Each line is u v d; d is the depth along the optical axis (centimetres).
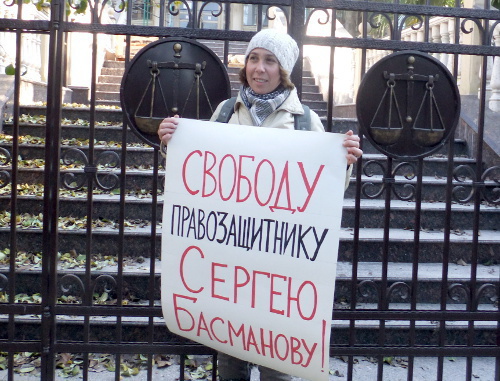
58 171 300
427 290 421
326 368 244
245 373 285
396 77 304
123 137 304
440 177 571
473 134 591
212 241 261
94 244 445
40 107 634
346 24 1365
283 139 252
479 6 681
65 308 302
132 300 406
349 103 840
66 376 343
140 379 343
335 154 245
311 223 246
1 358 360
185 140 267
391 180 310
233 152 259
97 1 301
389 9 309
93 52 302
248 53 262
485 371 369
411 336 313
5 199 479
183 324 269
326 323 242
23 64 712
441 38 713
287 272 249
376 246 462
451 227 508
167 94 303
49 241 304
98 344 303
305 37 306
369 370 365
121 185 305
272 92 266
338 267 444
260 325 253
